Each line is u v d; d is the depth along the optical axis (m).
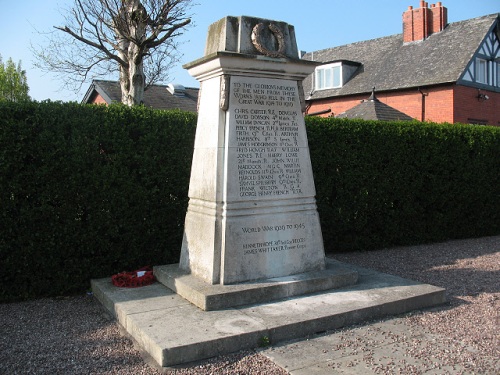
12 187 5.77
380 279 6.00
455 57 22.58
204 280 5.32
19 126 5.79
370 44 29.23
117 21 10.76
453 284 6.58
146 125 6.77
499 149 11.20
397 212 9.55
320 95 28.00
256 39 5.34
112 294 5.44
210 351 4.00
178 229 7.07
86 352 4.27
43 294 6.21
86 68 13.25
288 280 5.29
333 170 8.62
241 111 5.31
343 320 4.71
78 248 6.34
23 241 5.94
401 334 4.52
